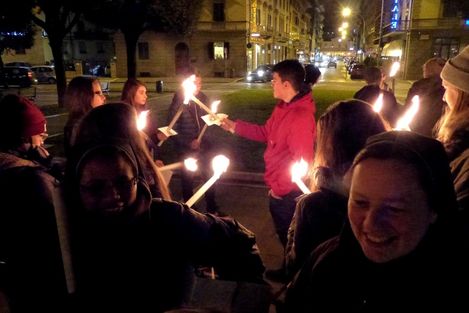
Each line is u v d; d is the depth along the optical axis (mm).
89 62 50969
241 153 7797
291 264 1729
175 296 1372
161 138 3482
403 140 960
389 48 45594
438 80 3795
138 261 1326
